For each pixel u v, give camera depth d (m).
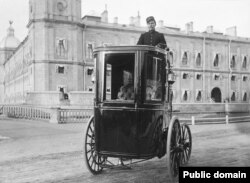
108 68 6.36
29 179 6.54
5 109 27.59
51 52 46.47
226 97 65.56
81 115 22.50
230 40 65.75
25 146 10.88
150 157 6.20
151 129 6.14
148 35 7.63
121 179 6.46
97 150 6.41
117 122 6.16
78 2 49.28
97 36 52.28
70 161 8.34
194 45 62.34
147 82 6.13
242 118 25.98
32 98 37.75
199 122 22.42
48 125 19.12
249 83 69.12
